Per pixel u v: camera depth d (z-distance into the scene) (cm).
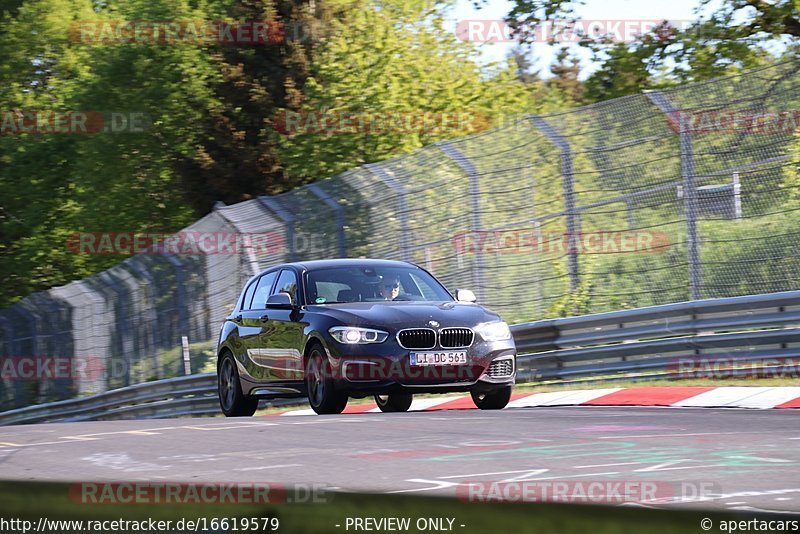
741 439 2308
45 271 14275
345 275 4206
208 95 12875
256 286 4594
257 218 6153
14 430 3478
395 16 12700
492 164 5772
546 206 5656
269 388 4253
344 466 1917
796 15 9969
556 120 5578
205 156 12394
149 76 12988
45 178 14262
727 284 5103
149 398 6856
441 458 2019
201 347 6469
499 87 12356
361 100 11506
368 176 6034
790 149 4912
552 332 5134
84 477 1841
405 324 3744
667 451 2072
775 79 4944
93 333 7638
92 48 13575
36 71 14688
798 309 4375
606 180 5516
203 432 2852
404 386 3706
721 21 10144
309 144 11606
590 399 4288
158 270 6794
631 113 5334
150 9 13038
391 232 5856
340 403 3800
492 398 4009
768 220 5000
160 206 13088
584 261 5519
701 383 4500
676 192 5241
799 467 1802
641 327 4831
